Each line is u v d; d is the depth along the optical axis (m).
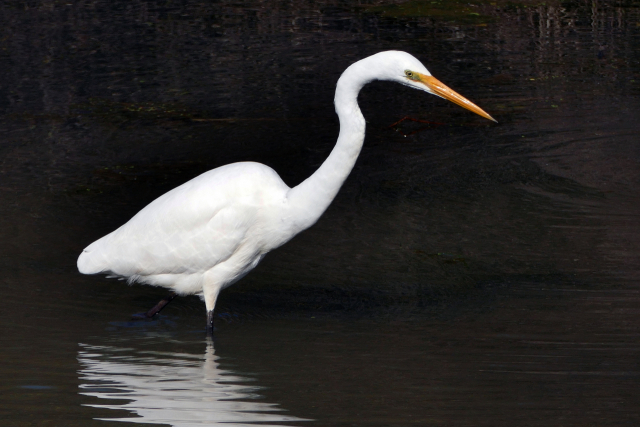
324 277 9.91
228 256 8.37
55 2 25.94
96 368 7.29
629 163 13.91
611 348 7.68
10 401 6.55
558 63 19.88
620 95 17.55
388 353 7.65
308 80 18.89
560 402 6.51
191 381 7.00
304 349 7.80
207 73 19.47
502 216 11.83
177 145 15.05
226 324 8.60
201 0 26.59
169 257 8.38
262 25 23.81
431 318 8.64
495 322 8.45
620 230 11.21
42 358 7.51
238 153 14.65
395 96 17.98
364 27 23.44
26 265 10.05
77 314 8.77
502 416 6.28
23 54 20.61
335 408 6.43
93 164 14.01
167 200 8.51
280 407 6.46
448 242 10.95
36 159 14.15
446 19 24.16
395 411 6.37
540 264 10.18
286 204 8.21
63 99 17.55
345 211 12.08
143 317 8.76
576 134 15.34
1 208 11.93
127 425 6.13
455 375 7.09
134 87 18.39
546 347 7.74
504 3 25.84
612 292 9.22
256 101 17.55
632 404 6.47
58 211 11.91
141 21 24.06
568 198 12.48
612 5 25.27
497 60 20.19
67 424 6.16
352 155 8.02
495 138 15.20
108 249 8.68
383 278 9.86
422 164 13.99
